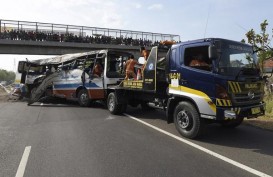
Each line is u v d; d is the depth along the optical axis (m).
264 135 8.34
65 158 6.36
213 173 5.41
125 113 12.44
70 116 11.94
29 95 19.59
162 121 10.53
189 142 7.54
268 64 14.93
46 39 36.09
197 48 7.70
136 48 40.31
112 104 12.17
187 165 5.84
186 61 7.95
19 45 35.28
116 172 5.51
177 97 8.23
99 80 13.91
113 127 9.52
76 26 38.38
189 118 7.80
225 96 7.07
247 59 7.86
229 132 8.70
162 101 9.64
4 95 22.92
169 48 8.59
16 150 7.02
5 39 34.12
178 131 8.19
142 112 12.68
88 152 6.77
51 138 8.12
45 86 17.05
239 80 7.26
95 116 11.83
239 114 7.19
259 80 7.86
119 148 7.06
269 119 10.43
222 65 7.20
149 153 6.64
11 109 14.55
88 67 14.82
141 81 10.12
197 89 7.56
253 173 5.41
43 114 12.64
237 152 6.70
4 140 7.96
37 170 5.67
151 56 9.59
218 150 6.86
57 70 17.72
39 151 6.90
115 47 39.31
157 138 7.98
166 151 6.78
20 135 8.53
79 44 37.47
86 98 14.95
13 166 5.92
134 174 5.40
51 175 5.41
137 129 9.17
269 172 5.46
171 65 8.39
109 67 13.62
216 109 7.12
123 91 11.93
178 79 8.11
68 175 5.39
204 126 7.67
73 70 15.87
